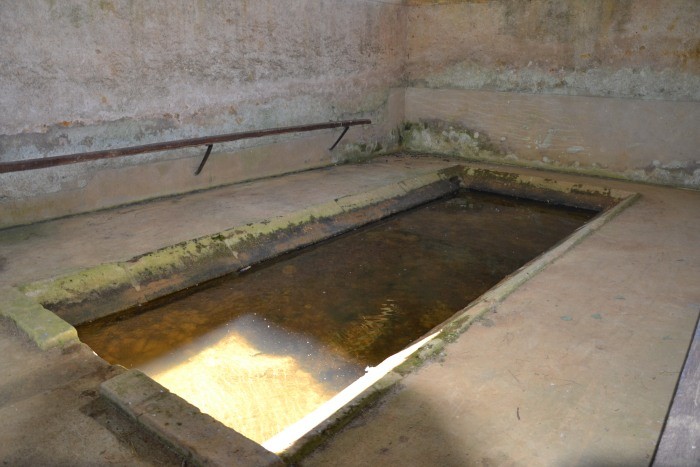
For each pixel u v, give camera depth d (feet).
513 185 16.94
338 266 11.31
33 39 10.46
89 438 5.01
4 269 8.73
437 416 5.53
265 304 9.57
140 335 8.37
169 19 12.48
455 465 4.85
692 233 11.44
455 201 16.34
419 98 19.95
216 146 14.14
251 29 14.28
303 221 12.39
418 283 10.62
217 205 12.69
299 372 7.61
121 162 12.26
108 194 12.18
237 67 14.17
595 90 16.42
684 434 5.18
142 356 7.82
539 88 17.43
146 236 10.47
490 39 18.03
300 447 4.99
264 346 8.26
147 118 12.55
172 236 10.50
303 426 5.39
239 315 9.14
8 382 5.88
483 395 5.88
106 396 5.57
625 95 15.96
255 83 14.73
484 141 18.89
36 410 5.41
